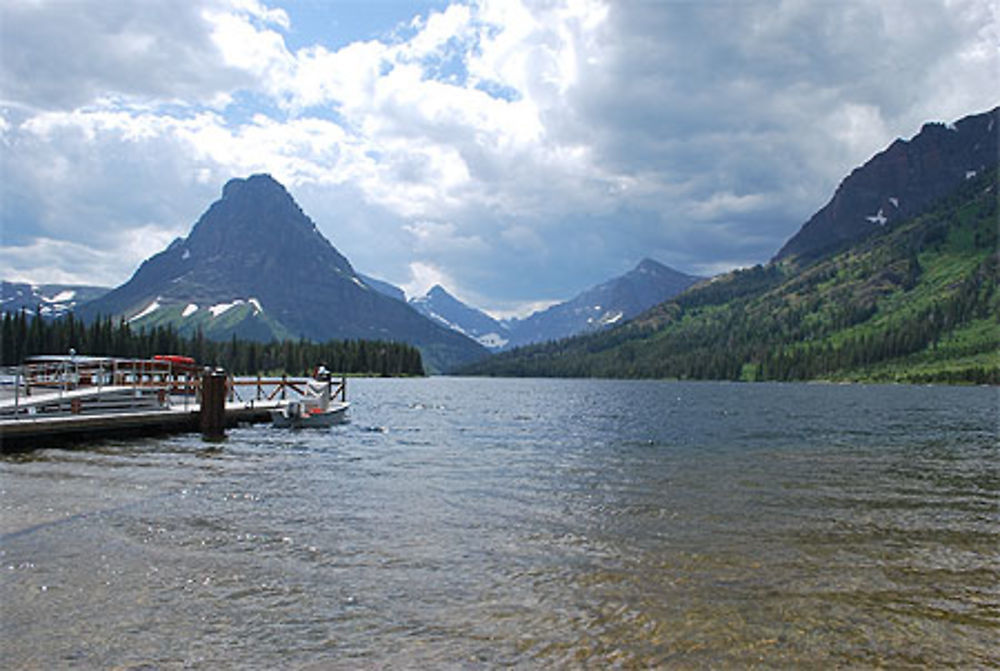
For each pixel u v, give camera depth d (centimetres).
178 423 4316
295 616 1257
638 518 2089
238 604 1310
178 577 1455
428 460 3347
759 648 1159
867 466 3338
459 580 1470
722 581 1497
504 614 1283
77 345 16262
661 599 1377
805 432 5347
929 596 1430
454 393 14588
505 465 3209
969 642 1204
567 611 1304
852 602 1385
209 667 1053
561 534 1875
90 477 2591
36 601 1301
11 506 2053
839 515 2184
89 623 1206
